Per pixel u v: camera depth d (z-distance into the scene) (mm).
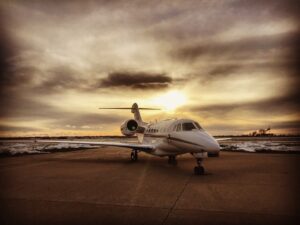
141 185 9086
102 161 17641
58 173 12008
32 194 7832
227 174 11422
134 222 5383
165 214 5871
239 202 6785
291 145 35281
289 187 8578
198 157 11547
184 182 9586
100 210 6207
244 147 31625
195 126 12805
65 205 6645
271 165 14508
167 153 14648
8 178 10562
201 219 5523
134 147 15633
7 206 6586
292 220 5422
